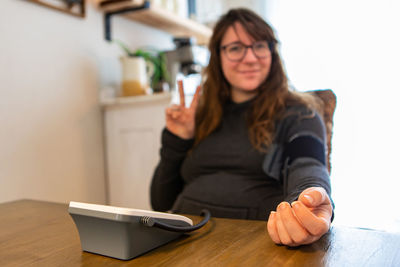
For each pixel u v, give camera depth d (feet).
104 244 1.41
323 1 6.55
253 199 2.84
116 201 5.63
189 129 3.49
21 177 4.36
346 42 6.33
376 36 6.08
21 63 4.34
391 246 1.41
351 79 6.29
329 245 1.44
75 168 5.14
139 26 6.41
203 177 3.18
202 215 2.12
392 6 5.95
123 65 5.49
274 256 1.33
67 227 1.92
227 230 1.74
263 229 1.73
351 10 6.29
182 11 7.30
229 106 3.57
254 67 3.35
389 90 5.99
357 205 6.15
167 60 5.95
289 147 2.79
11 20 4.21
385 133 6.02
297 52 6.75
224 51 3.49
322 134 2.84
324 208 1.54
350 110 6.27
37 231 1.86
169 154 3.49
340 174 6.32
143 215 1.40
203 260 1.32
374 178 6.09
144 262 1.33
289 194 2.14
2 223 2.07
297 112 3.03
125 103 5.32
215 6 7.85
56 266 1.33
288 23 6.85
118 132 5.53
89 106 5.39
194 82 5.26
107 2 5.35
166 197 3.56
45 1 4.60
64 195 4.95
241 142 3.16
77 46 5.15
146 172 5.27
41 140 4.62
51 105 4.76
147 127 5.20
